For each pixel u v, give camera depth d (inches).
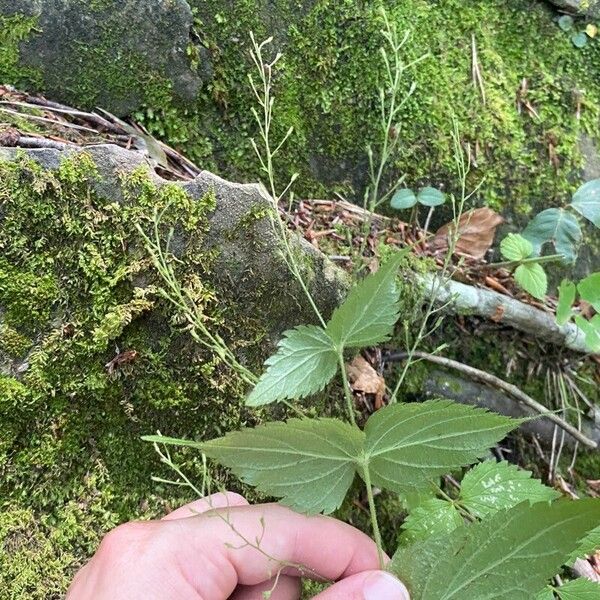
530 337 16.4
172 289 11.6
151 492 11.8
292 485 7.6
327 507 7.8
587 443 15.5
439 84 16.3
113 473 11.7
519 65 17.3
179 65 14.2
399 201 15.2
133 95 14.2
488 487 11.8
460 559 7.1
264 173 15.5
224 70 15.0
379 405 14.0
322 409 12.9
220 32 14.9
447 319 15.8
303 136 15.6
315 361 8.5
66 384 11.3
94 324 11.4
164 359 11.7
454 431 7.3
